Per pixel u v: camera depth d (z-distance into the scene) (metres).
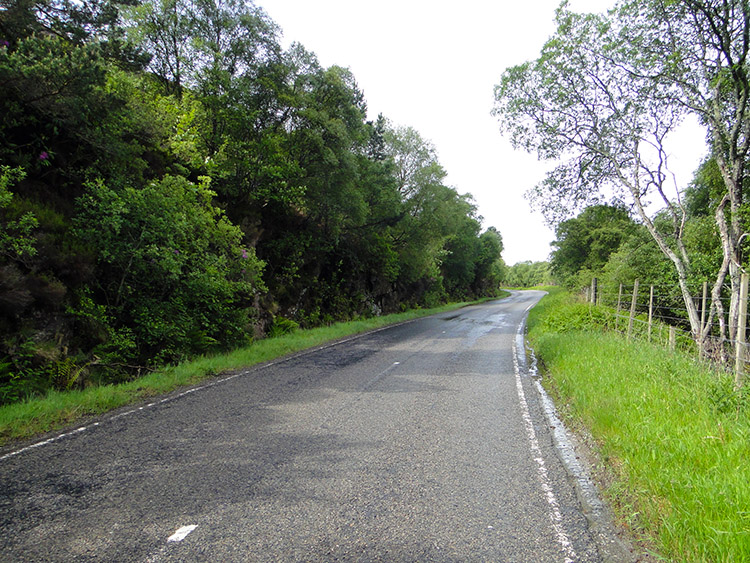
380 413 5.61
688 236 13.82
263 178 13.94
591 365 7.70
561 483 3.67
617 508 3.25
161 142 11.22
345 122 17.62
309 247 17.38
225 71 12.79
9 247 6.48
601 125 12.40
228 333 10.74
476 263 57.75
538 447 4.51
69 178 8.61
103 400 5.80
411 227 26.06
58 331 7.02
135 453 4.17
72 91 7.44
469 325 19.48
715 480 3.30
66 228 7.68
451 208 27.64
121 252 8.20
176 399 6.22
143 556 2.57
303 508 3.15
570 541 2.80
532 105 12.85
